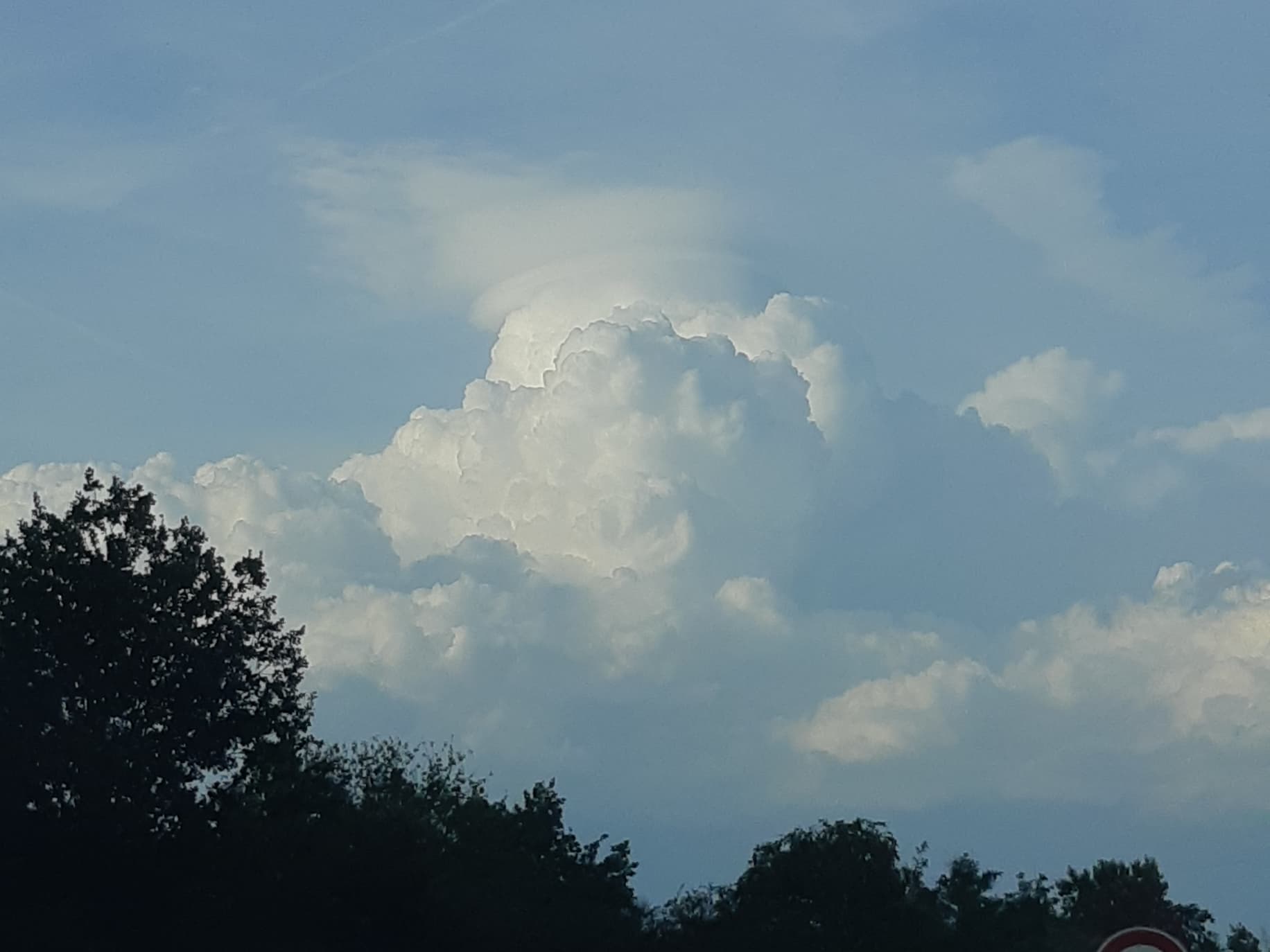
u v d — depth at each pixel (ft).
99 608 266.57
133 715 268.62
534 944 269.44
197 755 269.03
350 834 255.29
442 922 258.16
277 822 261.65
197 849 250.98
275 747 272.31
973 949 304.91
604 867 334.24
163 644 266.16
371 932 250.98
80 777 250.98
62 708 262.47
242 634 278.26
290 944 239.50
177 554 278.87
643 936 292.40
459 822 318.04
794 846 306.76
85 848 245.45
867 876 298.97
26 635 262.88
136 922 241.76
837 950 287.07
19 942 228.02
